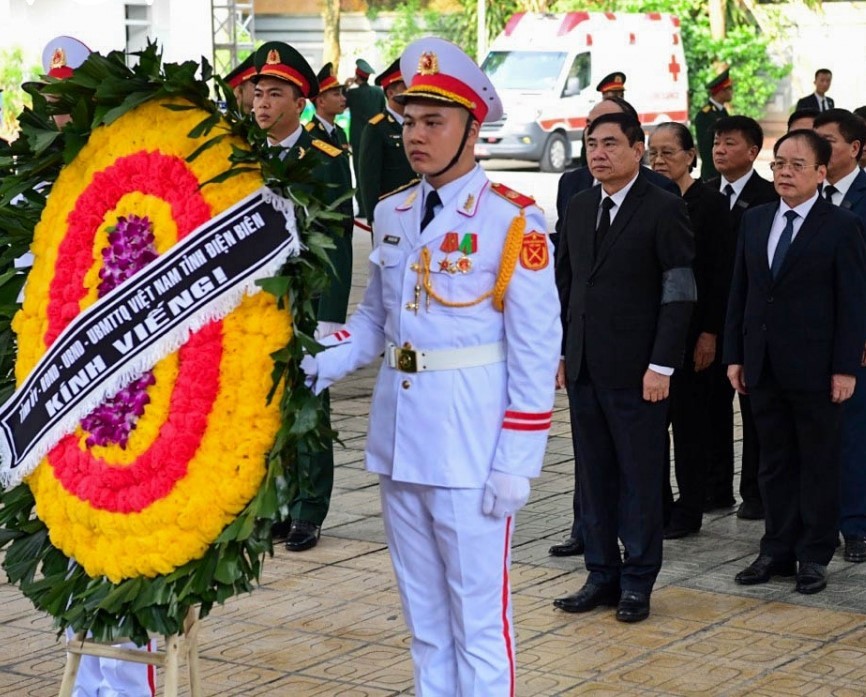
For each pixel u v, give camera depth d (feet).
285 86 23.67
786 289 22.48
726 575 23.58
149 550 13.99
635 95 107.96
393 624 21.17
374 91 53.57
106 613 14.24
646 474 21.20
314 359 14.92
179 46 64.08
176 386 13.98
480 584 15.46
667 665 19.47
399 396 15.46
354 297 50.08
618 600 21.99
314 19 133.59
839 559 24.57
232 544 13.76
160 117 14.51
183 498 13.88
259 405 13.78
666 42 110.63
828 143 22.54
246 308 13.93
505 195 15.37
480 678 15.51
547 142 105.60
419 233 15.48
